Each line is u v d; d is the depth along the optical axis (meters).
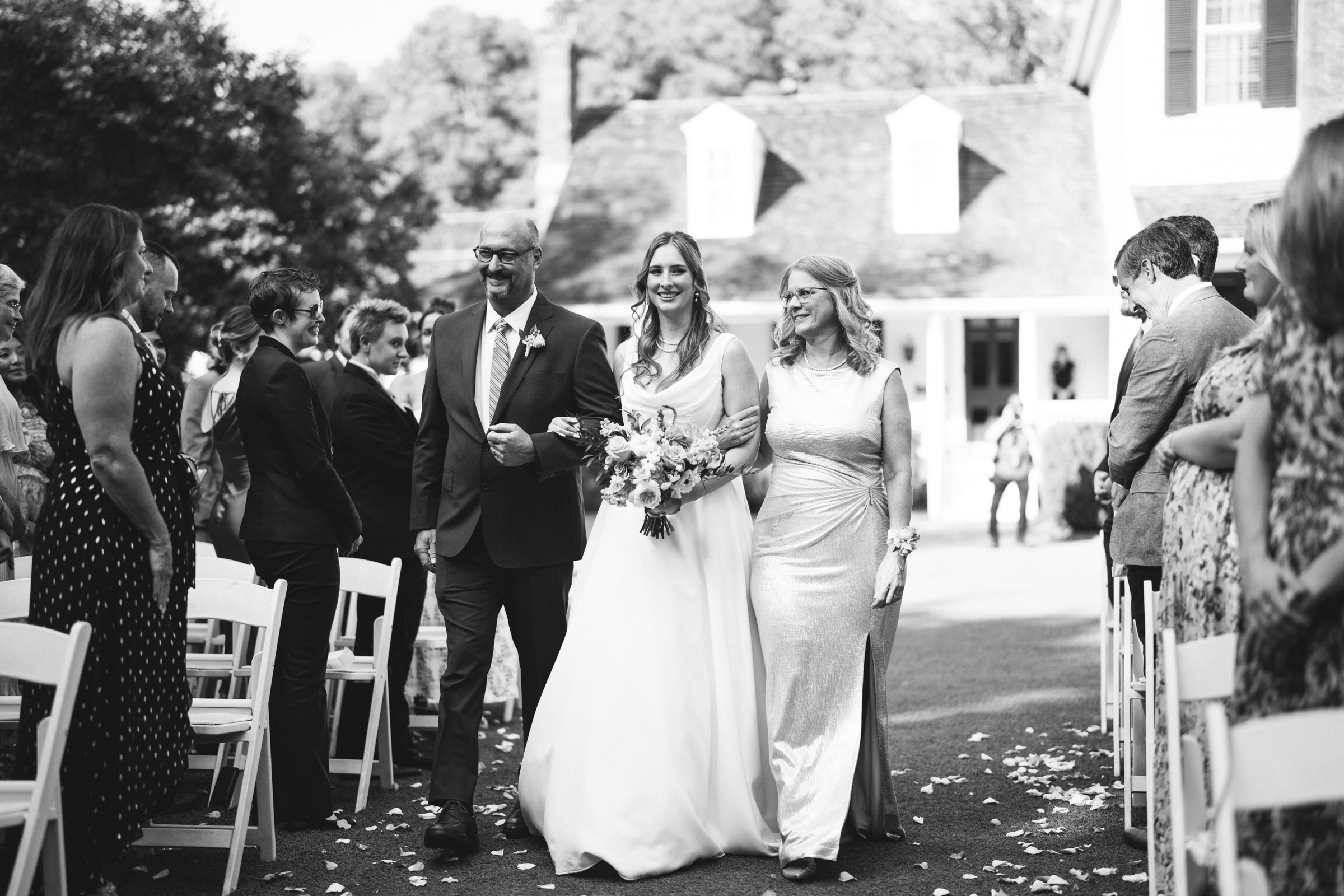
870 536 5.00
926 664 9.58
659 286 5.09
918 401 23.56
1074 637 10.55
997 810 5.64
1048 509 18.88
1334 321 2.80
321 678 5.55
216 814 5.59
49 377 4.18
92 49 17.38
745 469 5.09
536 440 5.00
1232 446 3.50
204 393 7.64
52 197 17.06
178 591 4.42
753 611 5.17
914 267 22.00
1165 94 16.11
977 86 36.53
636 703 4.90
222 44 19.98
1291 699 2.86
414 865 4.91
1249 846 2.89
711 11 39.06
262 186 20.75
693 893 4.55
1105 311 21.22
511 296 5.28
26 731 4.10
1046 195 22.59
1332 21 11.68
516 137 44.78
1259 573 2.89
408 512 6.59
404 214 24.20
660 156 25.00
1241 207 15.52
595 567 5.16
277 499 5.50
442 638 7.76
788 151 24.56
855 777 5.13
